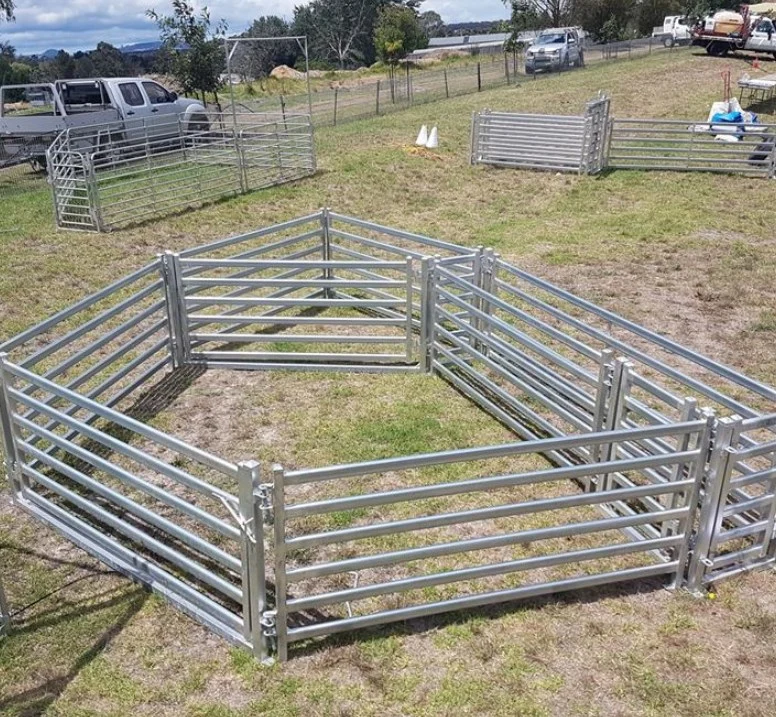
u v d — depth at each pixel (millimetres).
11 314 8352
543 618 3807
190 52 22750
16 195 14828
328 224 8609
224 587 3621
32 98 17578
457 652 3594
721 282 9031
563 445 3588
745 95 25234
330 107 27031
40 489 5016
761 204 12680
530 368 5508
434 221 12055
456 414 6027
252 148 14477
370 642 3643
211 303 6918
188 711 3287
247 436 5699
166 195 13742
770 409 6141
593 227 11547
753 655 3572
